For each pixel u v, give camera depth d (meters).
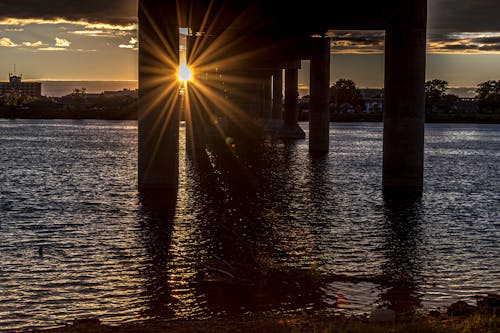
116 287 23.17
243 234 33.25
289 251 29.31
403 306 20.72
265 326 16.95
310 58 98.81
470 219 38.78
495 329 15.47
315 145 99.00
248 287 23.00
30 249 29.64
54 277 24.62
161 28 51.31
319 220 37.72
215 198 46.25
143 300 21.64
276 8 61.28
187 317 19.73
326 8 60.41
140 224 35.94
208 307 20.70
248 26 68.31
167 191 49.78
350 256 28.44
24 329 19.05
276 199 46.12
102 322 19.47
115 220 37.22
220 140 123.81
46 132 152.62
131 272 25.31
